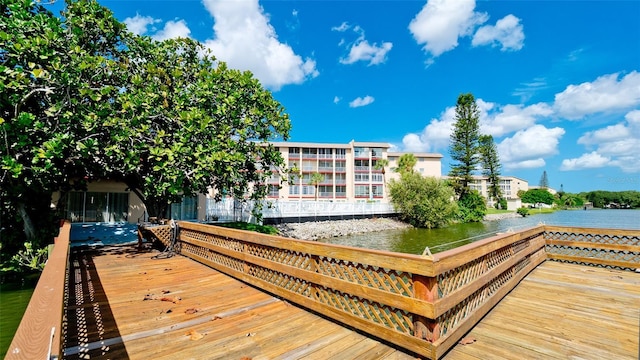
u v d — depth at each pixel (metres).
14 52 6.43
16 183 7.56
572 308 3.75
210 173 9.38
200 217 19.52
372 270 3.03
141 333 3.13
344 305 3.33
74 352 2.73
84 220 15.09
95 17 8.83
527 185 97.25
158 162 8.10
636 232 5.57
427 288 2.54
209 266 6.27
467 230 30.30
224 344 2.89
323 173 48.19
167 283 5.04
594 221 34.25
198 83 9.41
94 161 8.59
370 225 30.83
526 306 3.82
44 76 6.61
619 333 3.05
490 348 2.75
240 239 5.13
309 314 3.65
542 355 2.63
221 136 9.04
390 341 2.82
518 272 4.92
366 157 49.84
